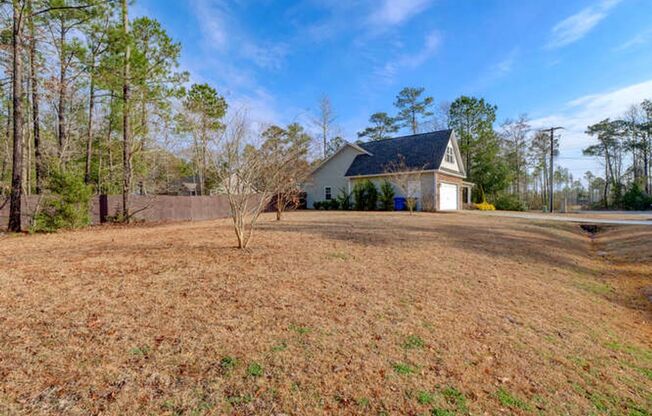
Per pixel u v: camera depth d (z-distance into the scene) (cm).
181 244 671
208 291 383
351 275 475
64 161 1159
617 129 3678
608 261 747
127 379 212
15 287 381
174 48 1232
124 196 1241
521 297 431
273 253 591
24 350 240
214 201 1680
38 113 1264
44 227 915
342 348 268
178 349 251
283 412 190
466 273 522
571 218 1593
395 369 242
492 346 290
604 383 247
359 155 2400
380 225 1055
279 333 286
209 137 757
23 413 177
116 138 1680
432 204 1964
